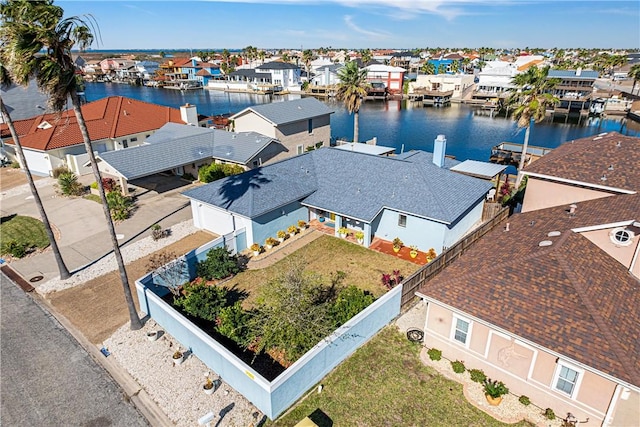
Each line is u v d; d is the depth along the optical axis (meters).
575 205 22.23
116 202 32.34
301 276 19.25
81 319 20.02
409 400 15.33
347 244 27.58
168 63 171.00
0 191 39.06
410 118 88.62
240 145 42.00
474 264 18.28
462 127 78.44
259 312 19.42
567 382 14.09
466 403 15.20
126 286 18.41
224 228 28.33
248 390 14.95
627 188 21.81
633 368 12.55
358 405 15.13
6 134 47.12
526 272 16.47
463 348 16.64
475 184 28.77
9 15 13.66
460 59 179.75
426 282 21.94
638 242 17.39
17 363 17.19
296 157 33.03
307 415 14.73
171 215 32.47
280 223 28.38
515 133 73.31
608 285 15.89
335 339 16.23
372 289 22.47
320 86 129.88
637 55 197.75
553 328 14.30
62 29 14.29
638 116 81.44
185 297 20.34
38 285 23.09
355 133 52.06
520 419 14.55
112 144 46.41
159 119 52.69
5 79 17.59
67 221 31.61
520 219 23.08
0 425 14.34
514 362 15.20
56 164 42.75
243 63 186.88
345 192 28.73
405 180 27.86
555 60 183.12
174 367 16.88
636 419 13.16
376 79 124.31
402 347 18.05
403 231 27.05
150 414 14.76
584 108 93.62
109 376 16.48
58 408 15.02
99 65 187.62
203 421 13.47
